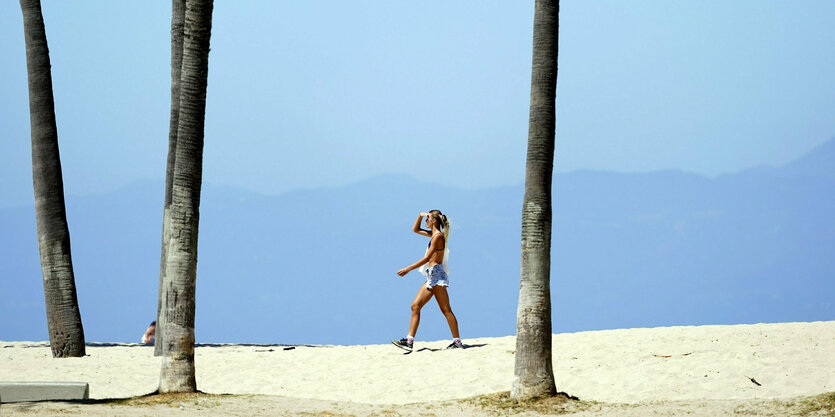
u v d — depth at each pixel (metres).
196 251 35.25
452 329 45.97
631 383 37.81
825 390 34.84
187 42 34.62
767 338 43.16
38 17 51.66
